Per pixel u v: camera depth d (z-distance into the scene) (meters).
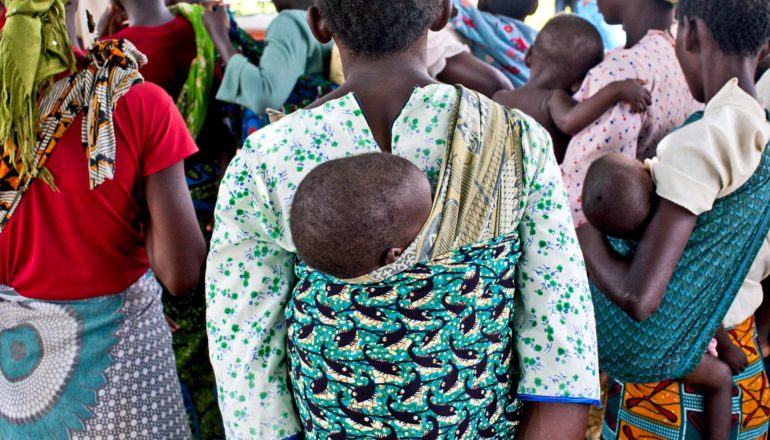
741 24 1.80
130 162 1.77
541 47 2.92
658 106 2.64
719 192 1.76
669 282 1.83
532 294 1.32
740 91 1.80
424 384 1.25
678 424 1.98
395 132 1.27
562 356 1.31
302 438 1.41
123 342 1.88
